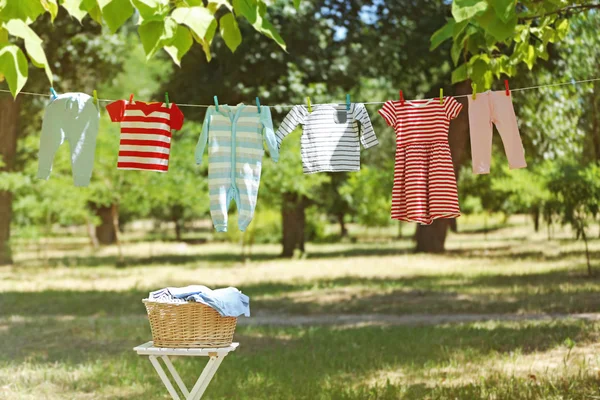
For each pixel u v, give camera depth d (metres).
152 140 6.41
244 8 4.42
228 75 20.20
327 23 19.81
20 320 14.10
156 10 3.93
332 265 27.80
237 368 9.21
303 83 20.22
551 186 18.50
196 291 5.63
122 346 11.05
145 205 30.03
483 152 6.50
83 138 6.24
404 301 16.08
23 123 26.91
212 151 6.46
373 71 21.30
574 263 22.73
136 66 33.25
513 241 37.75
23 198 29.69
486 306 14.70
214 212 6.46
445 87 21.06
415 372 8.79
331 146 6.73
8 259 27.25
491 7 4.31
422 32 19.23
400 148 6.72
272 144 6.48
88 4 4.30
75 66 22.70
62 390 8.17
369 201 35.81
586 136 20.25
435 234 32.12
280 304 16.53
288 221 33.16
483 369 8.77
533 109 19.31
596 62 18.20
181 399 7.58
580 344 9.95
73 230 71.38
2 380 8.56
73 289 20.56
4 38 4.38
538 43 7.26
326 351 10.34
